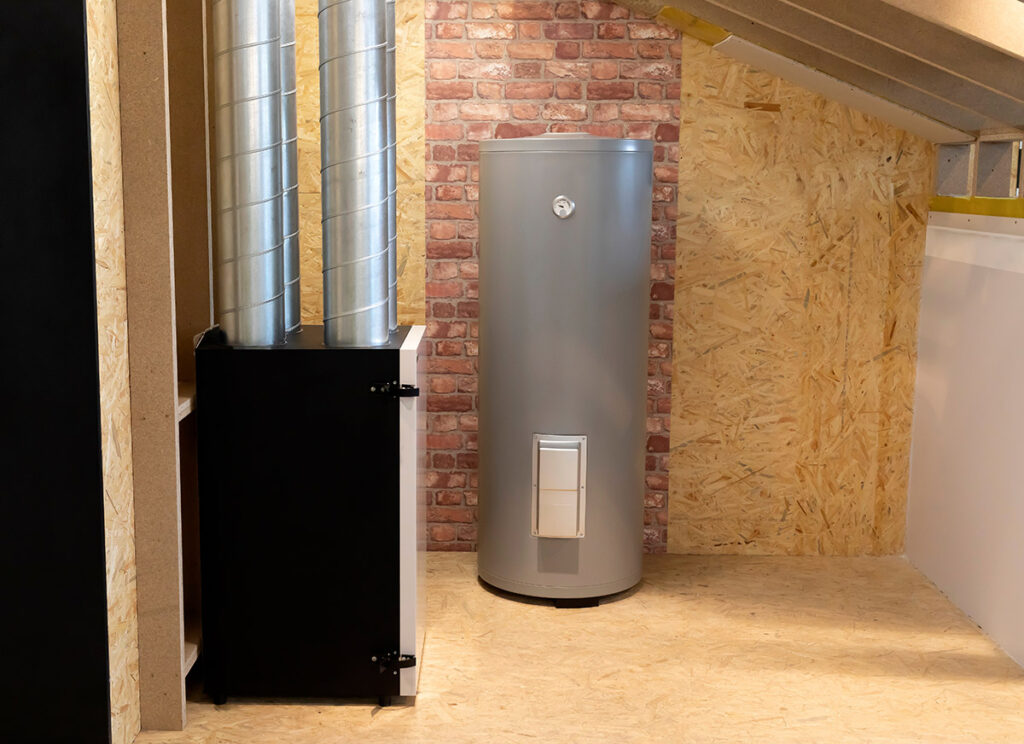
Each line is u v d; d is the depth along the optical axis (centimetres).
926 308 457
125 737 302
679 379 470
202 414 318
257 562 324
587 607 414
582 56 450
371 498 322
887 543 475
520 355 407
